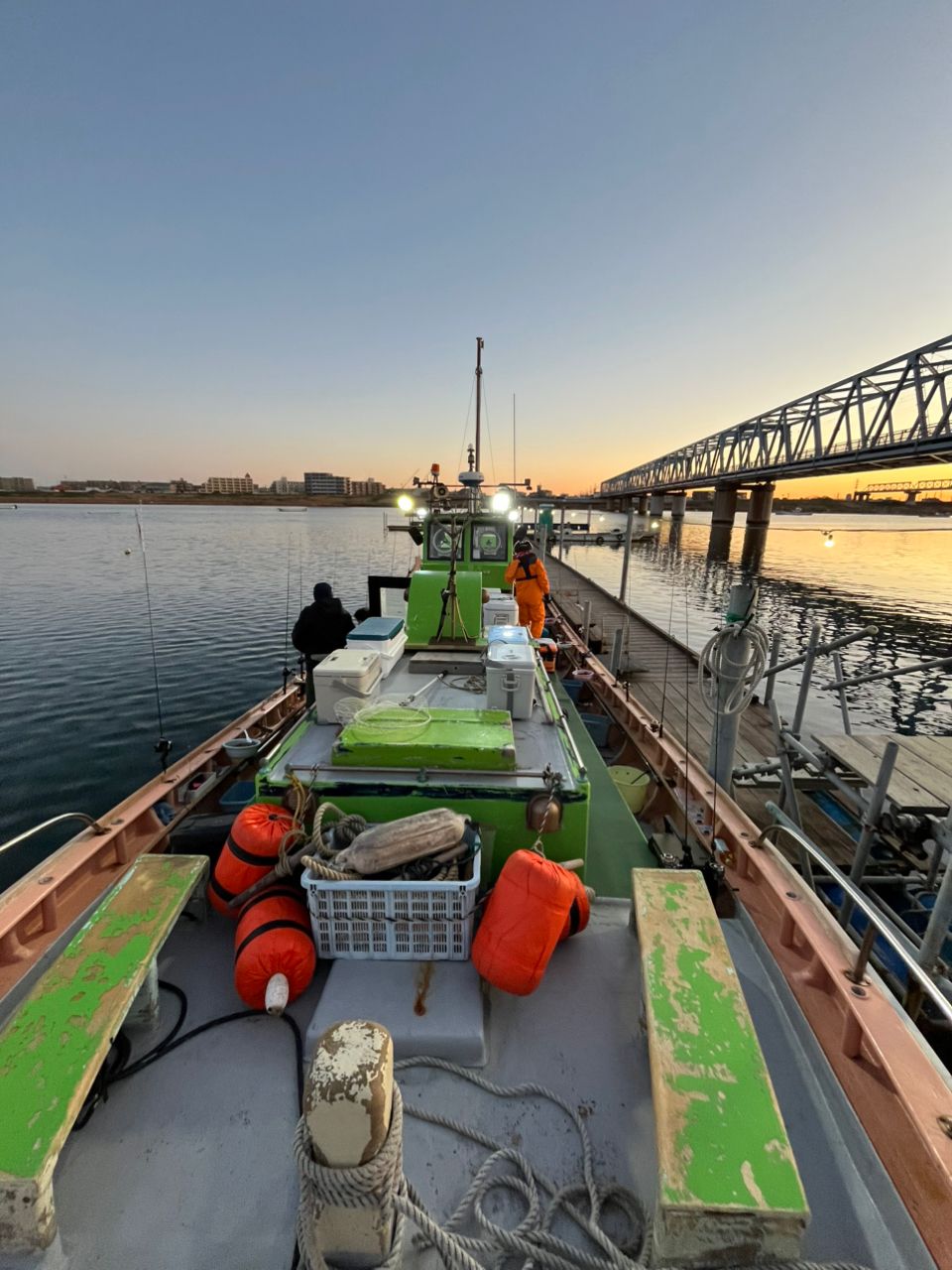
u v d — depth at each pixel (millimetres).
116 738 11961
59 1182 1830
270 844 2674
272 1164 1888
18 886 2801
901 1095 1893
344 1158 1303
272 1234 1698
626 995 2545
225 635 20578
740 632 4660
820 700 16734
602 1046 2314
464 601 5215
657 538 85312
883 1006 2234
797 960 2727
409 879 2457
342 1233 1425
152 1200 1785
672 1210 1487
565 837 2887
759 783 7500
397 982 2432
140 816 3684
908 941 4418
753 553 61781
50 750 11461
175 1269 1620
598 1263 1622
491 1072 2207
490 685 3625
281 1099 2094
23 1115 1622
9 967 2537
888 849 6008
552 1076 2197
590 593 24672
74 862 3035
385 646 4348
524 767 3029
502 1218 1772
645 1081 2182
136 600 27406
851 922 4809
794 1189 1513
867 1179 1862
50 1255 1603
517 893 2326
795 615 30141
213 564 43844
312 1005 2451
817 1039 2303
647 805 4875
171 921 2357
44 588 31125
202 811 4398
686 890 2646
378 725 3158
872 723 14961
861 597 36094
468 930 2475
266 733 5965
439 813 2566
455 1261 1487
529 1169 1857
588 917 2846
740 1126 1654
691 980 2145
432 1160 1924
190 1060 2232
